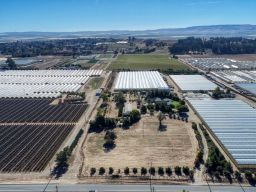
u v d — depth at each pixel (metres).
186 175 118.56
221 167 120.62
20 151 144.00
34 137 159.75
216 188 110.38
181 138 151.88
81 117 187.50
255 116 176.62
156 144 145.62
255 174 116.38
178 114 186.75
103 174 120.38
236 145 139.12
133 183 114.38
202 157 131.38
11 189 112.06
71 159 133.12
